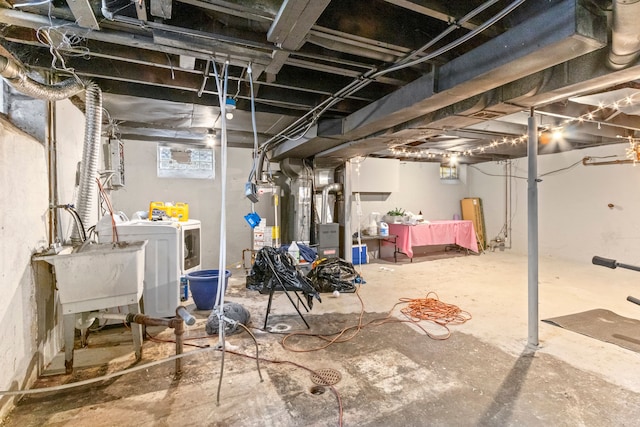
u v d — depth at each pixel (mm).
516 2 1441
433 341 2723
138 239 3047
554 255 6191
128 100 3111
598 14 1557
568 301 3703
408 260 6242
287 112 3574
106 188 3859
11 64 1734
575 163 5812
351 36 1864
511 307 3543
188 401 1921
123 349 2588
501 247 7102
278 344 2674
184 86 2742
